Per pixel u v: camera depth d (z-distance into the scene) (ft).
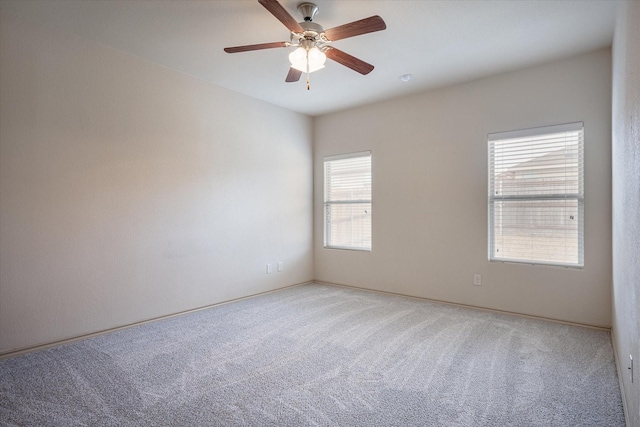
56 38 9.52
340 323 11.46
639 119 4.58
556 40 9.99
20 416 6.37
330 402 6.82
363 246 16.28
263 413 6.47
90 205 10.19
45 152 9.37
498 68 11.89
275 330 10.85
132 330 10.82
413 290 14.61
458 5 8.30
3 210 8.74
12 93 8.84
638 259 4.68
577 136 11.08
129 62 10.99
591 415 6.35
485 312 12.58
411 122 14.56
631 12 5.46
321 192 17.66
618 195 7.87
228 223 13.94
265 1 6.63
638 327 4.71
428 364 8.44
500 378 7.72
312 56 8.23
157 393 7.16
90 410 6.57
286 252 16.47
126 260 10.98
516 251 12.27
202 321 11.69
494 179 12.71
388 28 9.31
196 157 12.84
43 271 9.36
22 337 9.03
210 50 10.67
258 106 15.12
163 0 8.12
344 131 16.71
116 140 10.73
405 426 6.07
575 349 9.24
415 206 14.48
